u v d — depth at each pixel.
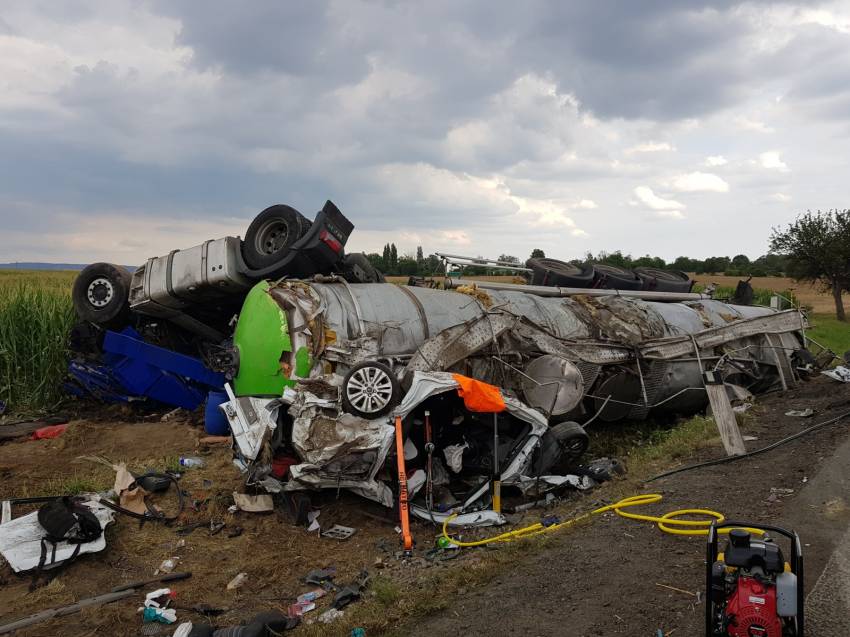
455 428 8.15
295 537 6.90
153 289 10.67
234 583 5.87
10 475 8.70
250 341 7.99
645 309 11.73
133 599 5.55
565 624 4.39
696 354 11.06
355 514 7.42
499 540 6.29
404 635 4.53
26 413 12.33
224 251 10.04
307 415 7.16
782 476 7.00
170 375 11.92
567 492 7.85
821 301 51.84
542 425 7.91
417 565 5.97
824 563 4.81
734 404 11.53
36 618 5.10
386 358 8.03
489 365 8.69
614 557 5.39
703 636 3.98
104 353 12.36
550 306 10.67
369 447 6.98
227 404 8.07
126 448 10.12
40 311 13.11
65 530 6.07
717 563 3.53
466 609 4.80
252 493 7.84
